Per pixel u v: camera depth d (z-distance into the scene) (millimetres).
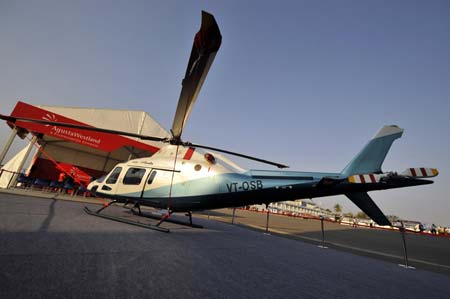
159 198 6363
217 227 8672
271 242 6754
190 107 4285
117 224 5168
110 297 1752
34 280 1838
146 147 15078
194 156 6746
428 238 22078
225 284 2449
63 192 13539
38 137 12656
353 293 2857
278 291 2490
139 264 2666
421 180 5234
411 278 4406
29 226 3555
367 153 6027
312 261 4652
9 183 10344
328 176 6059
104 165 18938
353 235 15242
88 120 15734
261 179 6328
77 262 2404
